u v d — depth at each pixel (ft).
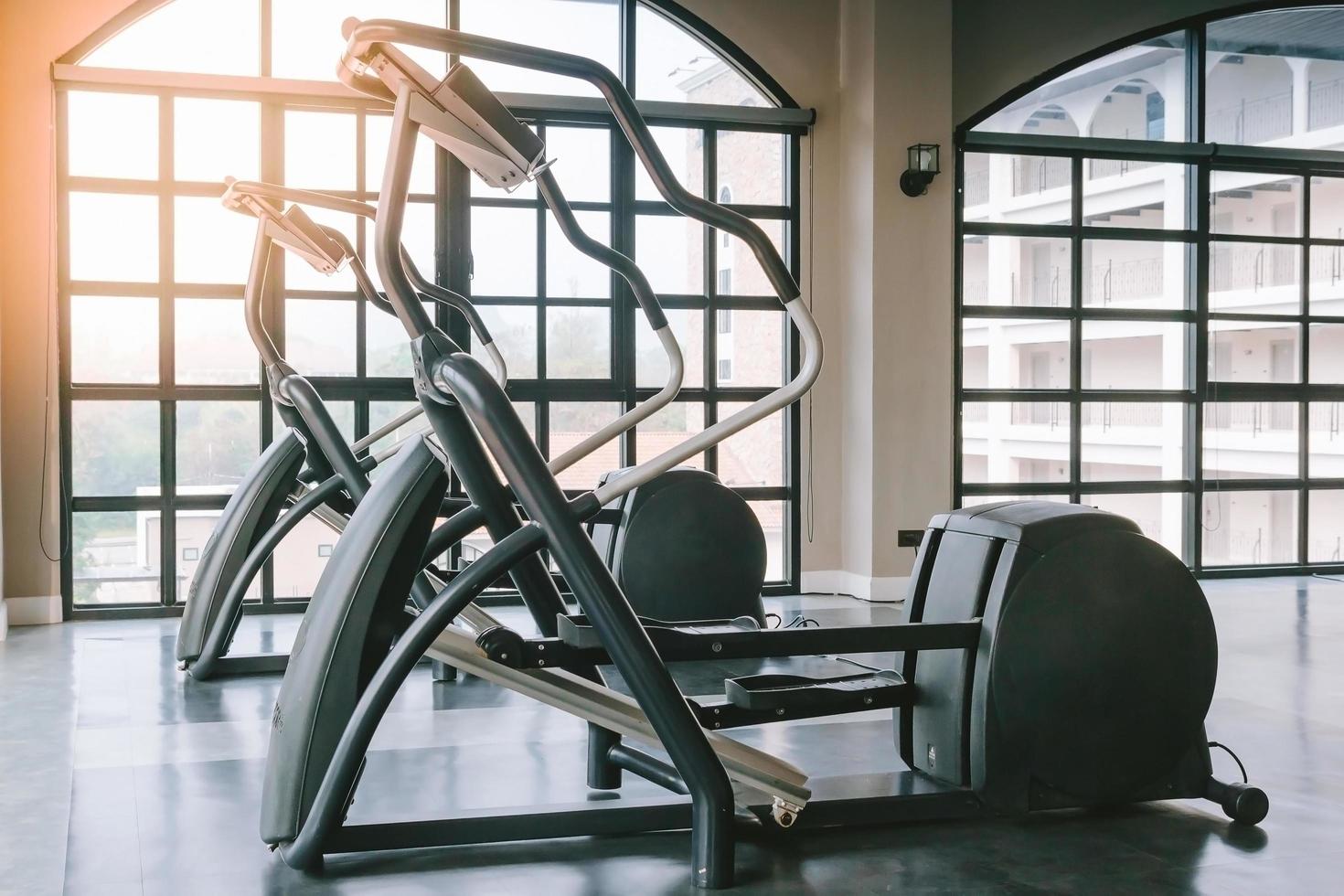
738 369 24.25
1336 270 27.81
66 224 20.84
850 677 10.44
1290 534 27.61
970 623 9.48
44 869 8.42
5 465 20.35
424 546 8.73
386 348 22.38
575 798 10.29
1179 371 26.78
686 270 23.88
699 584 17.34
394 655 7.93
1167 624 9.60
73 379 21.06
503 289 22.85
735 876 8.20
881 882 8.09
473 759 11.64
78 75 20.51
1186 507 26.91
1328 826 9.41
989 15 24.93
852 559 24.21
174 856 8.66
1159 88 26.40
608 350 23.47
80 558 21.17
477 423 7.82
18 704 14.19
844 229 24.39
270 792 8.55
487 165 7.87
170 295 21.38
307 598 22.02
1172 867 8.42
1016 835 9.18
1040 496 25.54
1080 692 9.41
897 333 23.61
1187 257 26.76
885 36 23.41
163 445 21.43
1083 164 25.76
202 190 21.44
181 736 12.59
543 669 8.73
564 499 7.86
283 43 21.76
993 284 25.09
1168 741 9.64
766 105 24.40
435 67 22.70
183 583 21.59
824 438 24.50
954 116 24.72
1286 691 14.82
